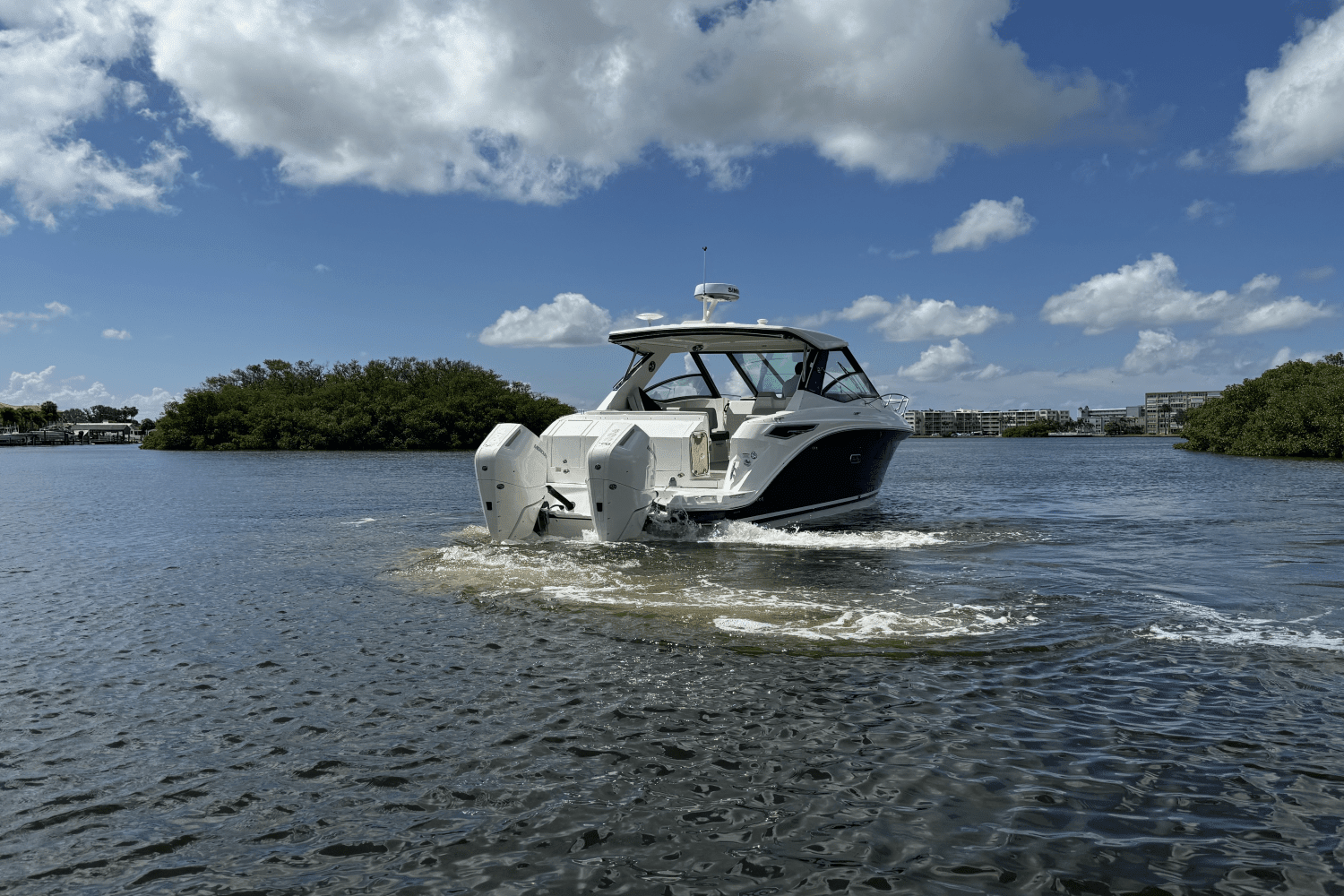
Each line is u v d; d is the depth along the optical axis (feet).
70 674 15.70
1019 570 25.53
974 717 12.73
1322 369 156.35
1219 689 13.92
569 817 9.80
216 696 14.28
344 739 12.24
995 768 10.94
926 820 9.62
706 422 36.76
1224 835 9.20
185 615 20.61
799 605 20.47
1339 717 12.60
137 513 48.47
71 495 63.72
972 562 27.09
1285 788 10.27
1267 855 8.79
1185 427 184.44
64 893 8.36
